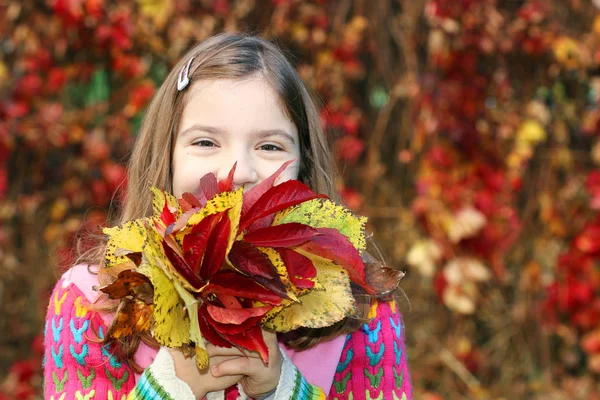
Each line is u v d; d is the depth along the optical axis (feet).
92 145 9.45
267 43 5.17
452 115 9.22
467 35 9.14
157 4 9.21
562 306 9.57
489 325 10.06
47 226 9.82
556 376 10.04
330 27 9.34
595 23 9.40
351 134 9.34
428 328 9.81
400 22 9.47
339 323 4.88
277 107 4.76
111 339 4.24
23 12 9.36
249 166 4.58
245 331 3.88
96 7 9.11
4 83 9.31
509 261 9.93
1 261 9.59
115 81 9.68
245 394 4.60
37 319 9.83
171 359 4.29
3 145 9.24
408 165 9.67
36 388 9.74
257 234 3.89
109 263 4.00
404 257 9.57
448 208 9.08
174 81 5.11
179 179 4.72
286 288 3.84
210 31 9.27
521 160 9.37
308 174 5.32
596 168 9.78
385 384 5.05
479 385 9.78
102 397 4.63
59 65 9.58
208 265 3.77
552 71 9.55
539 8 9.27
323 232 4.10
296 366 4.84
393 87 9.52
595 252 9.50
